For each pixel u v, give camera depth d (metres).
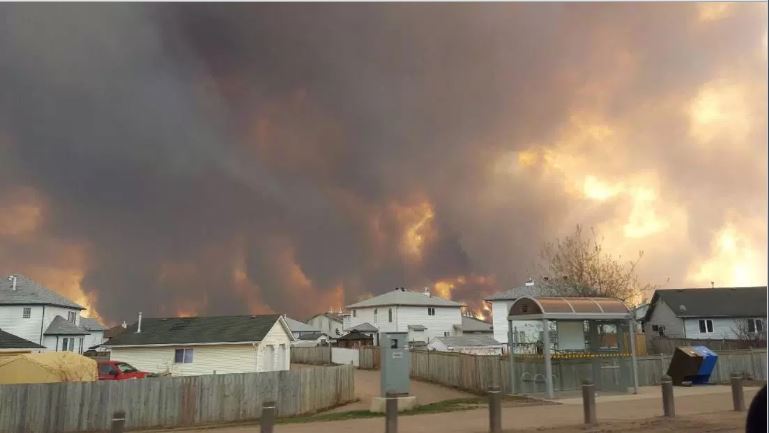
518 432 11.93
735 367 24.84
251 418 18.89
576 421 13.45
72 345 51.12
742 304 50.44
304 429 13.69
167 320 37.34
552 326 21.25
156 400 17.81
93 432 16.95
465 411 16.89
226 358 33.38
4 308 48.84
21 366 20.23
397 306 65.62
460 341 55.84
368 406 21.75
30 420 16.52
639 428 12.20
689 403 16.47
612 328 20.69
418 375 32.91
